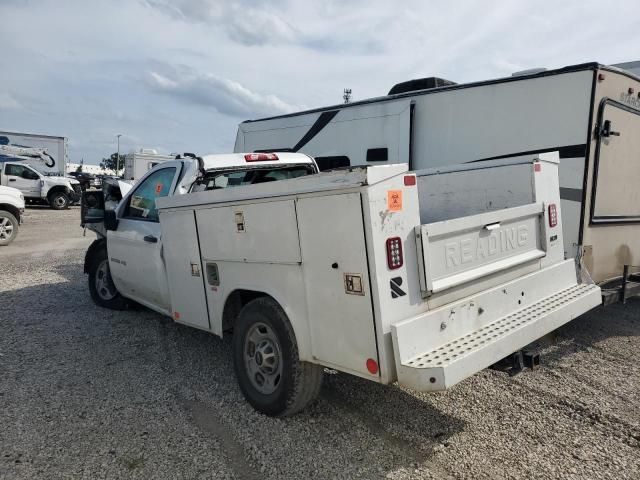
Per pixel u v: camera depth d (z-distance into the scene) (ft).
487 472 9.38
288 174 17.60
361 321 9.06
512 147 18.24
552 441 10.45
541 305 11.80
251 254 11.29
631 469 9.46
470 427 11.03
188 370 14.32
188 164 15.37
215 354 15.60
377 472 9.43
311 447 10.27
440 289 9.59
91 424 11.22
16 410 11.86
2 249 37.22
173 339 16.97
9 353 15.61
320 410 11.82
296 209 9.97
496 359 9.48
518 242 12.02
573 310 12.00
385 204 8.86
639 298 22.02
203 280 13.12
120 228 18.13
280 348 10.87
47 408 11.96
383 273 8.80
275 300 11.05
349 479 9.22
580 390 12.85
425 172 15.30
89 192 21.27
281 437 10.66
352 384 13.20
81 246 39.01
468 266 10.50
